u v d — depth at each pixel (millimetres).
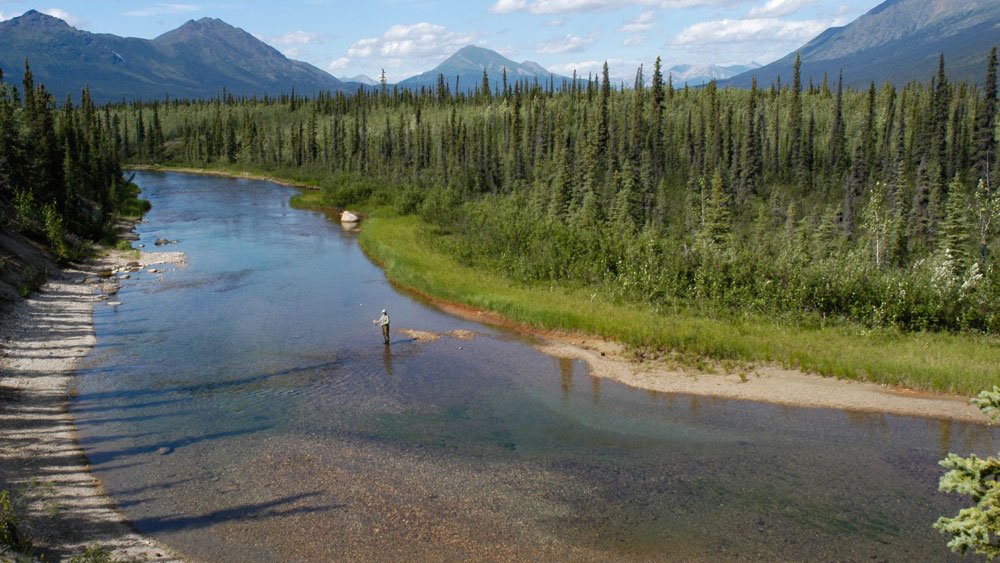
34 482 16047
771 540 13859
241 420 20625
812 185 104375
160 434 19469
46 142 56594
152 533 14078
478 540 13867
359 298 38875
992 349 26547
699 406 21938
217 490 16016
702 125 109562
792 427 20047
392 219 72625
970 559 13156
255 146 170250
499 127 140875
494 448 18609
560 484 16391
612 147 91062
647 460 17812
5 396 21844
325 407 21844
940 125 92688
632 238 46438
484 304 35938
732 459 17875
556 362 27062
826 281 33719
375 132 164000
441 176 102688
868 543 13750
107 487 16141
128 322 32688
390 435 19500
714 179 65938
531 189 86625
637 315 32125
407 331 31828
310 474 16875
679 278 36938
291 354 27891
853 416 20797
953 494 15820
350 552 13430
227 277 44375
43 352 27062
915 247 63844
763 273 35469
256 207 89938
